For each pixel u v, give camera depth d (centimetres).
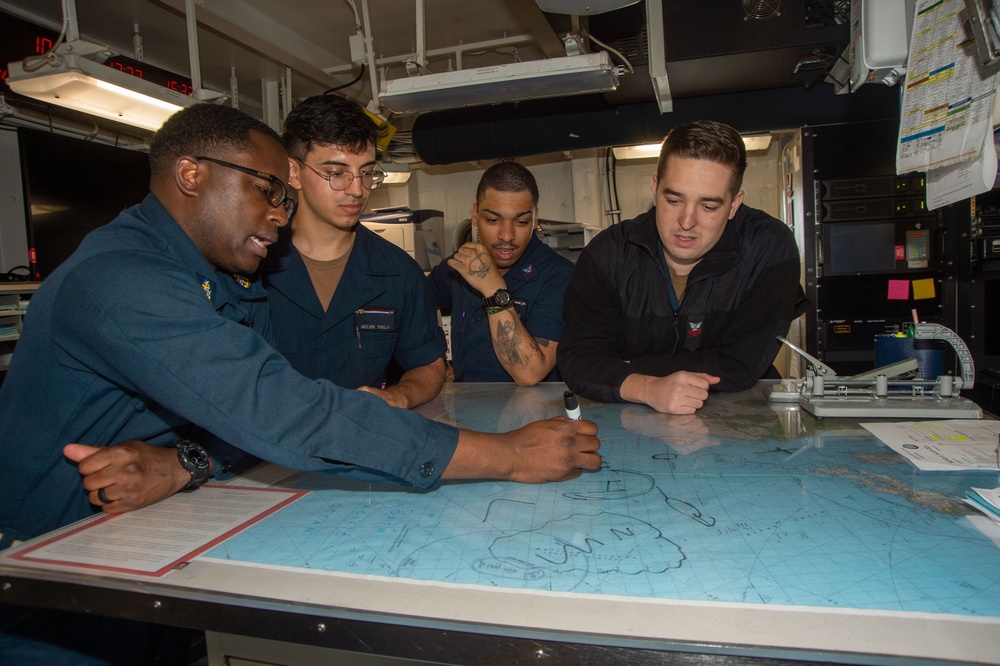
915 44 142
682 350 165
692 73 259
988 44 112
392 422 86
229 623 65
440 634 59
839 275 314
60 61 185
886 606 58
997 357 295
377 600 62
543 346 205
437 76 205
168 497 95
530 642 57
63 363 94
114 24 312
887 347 152
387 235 385
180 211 100
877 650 52
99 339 83
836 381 133
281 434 81
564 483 93
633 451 108
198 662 170
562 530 77
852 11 175
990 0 111
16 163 313
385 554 73
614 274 162
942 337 129
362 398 87
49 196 299
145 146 367
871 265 311
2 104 295
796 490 86
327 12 319
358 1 306
